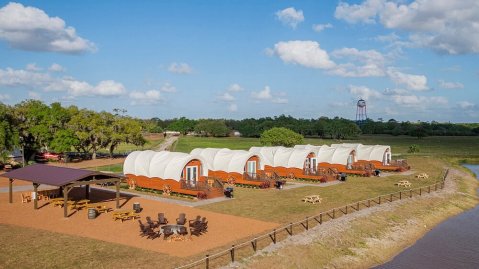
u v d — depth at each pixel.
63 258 23.62
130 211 33.50
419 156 98.31
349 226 34.00
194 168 46.53
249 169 55.03
